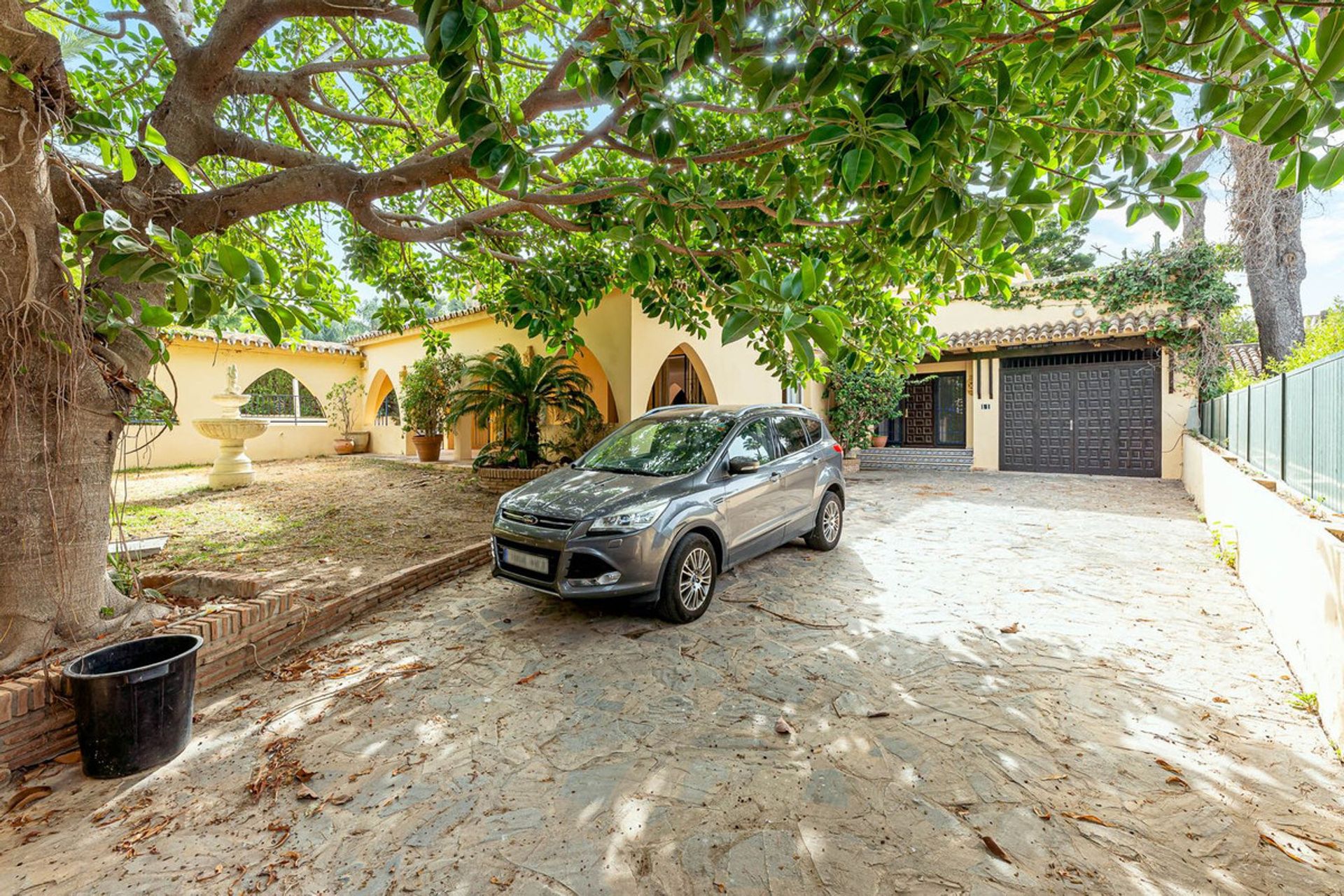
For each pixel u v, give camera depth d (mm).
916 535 7961
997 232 2645
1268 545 4547
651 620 4922
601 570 4512
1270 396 6242
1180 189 2846
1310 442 4891
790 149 4375
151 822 2574
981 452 15891
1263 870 2197
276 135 7320
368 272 7562
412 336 16938
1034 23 3146
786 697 3611
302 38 6562
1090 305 14258
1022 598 5367
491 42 2330
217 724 3352
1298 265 10219
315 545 6941
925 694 3621
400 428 18344
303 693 3715
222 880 2250
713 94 5215
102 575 3840
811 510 6648
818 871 2258
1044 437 14969
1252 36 2102
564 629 4723
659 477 5152
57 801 2717
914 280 5191
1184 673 3814
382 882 2232
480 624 4848
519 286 6125
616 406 10586
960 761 2928
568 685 3799
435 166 4215
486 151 2555
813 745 3102
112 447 3953
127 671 2844
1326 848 2301
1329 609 3086
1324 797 2598
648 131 2678
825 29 2502
